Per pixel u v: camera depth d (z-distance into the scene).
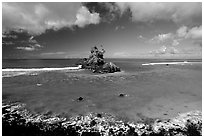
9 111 12.02
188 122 10.50
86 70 43.66
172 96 16.53
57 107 12.96
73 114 11.62
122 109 12.69
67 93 17.38
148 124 10.22
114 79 27.62
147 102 14.48
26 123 10.15
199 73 38.03
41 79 26.86
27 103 13.86
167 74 35.66
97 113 11.83
